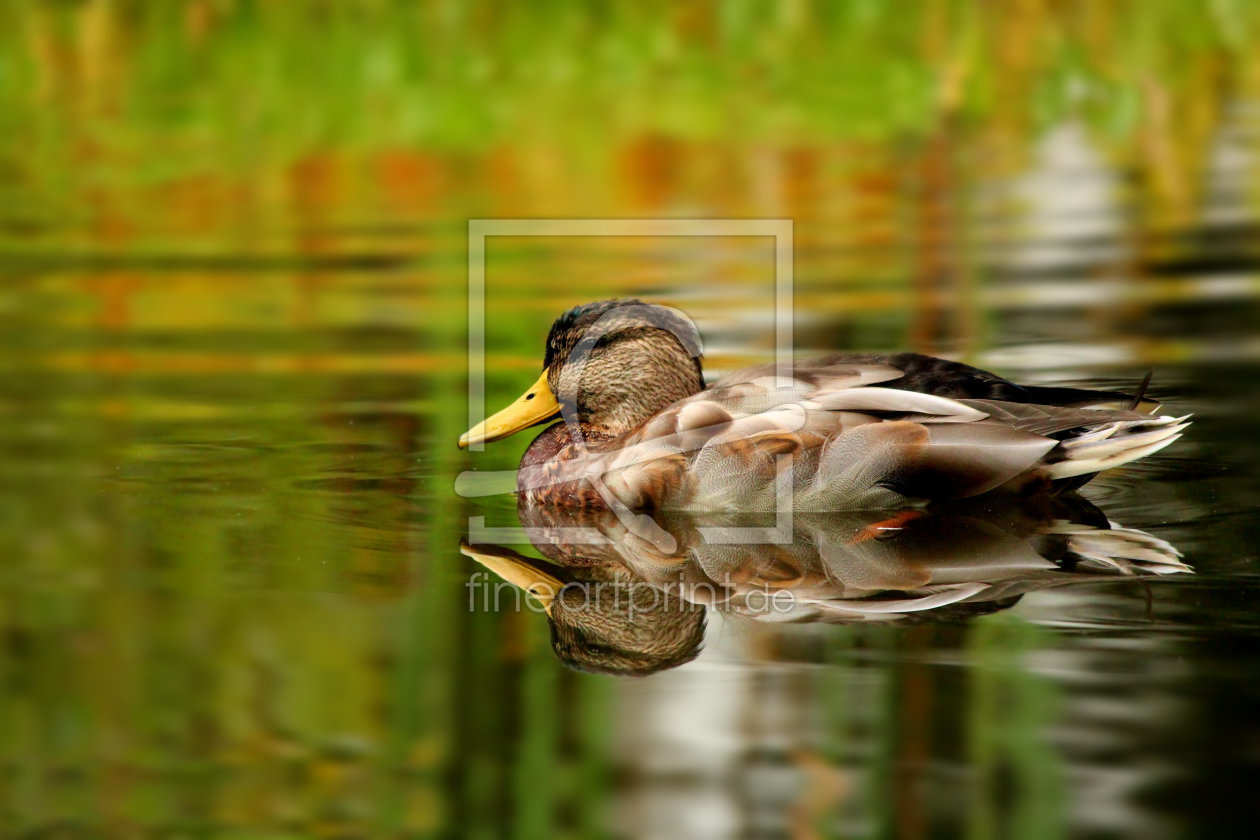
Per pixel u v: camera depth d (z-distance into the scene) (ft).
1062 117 77.46
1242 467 36.55
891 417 35.70
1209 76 82.38
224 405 42.83
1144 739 23.00
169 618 28.50
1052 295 51.80
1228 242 57.31
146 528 33.47
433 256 59.21
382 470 38.09
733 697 24.99
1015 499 35.50
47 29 86.94
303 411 42.39
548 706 24.99
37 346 48.57
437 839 21.75
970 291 52.75
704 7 86.22
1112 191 65.92
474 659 26.81
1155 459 37.17
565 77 81.66
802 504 35.58
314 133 77.15
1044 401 37.47
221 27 86.38
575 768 23.09
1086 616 27.71
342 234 62.80
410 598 29.68
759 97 79.41
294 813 22.43
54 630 27.94
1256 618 27.40
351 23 85.20
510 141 74.84
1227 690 24.39
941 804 21.75
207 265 58.39
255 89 81.66
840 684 25.25
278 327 50.60
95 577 30.55
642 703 24.99
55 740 24.26
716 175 69.51
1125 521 33.50
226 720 24.82
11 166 73.46
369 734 24.29
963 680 25.17
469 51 83.66
